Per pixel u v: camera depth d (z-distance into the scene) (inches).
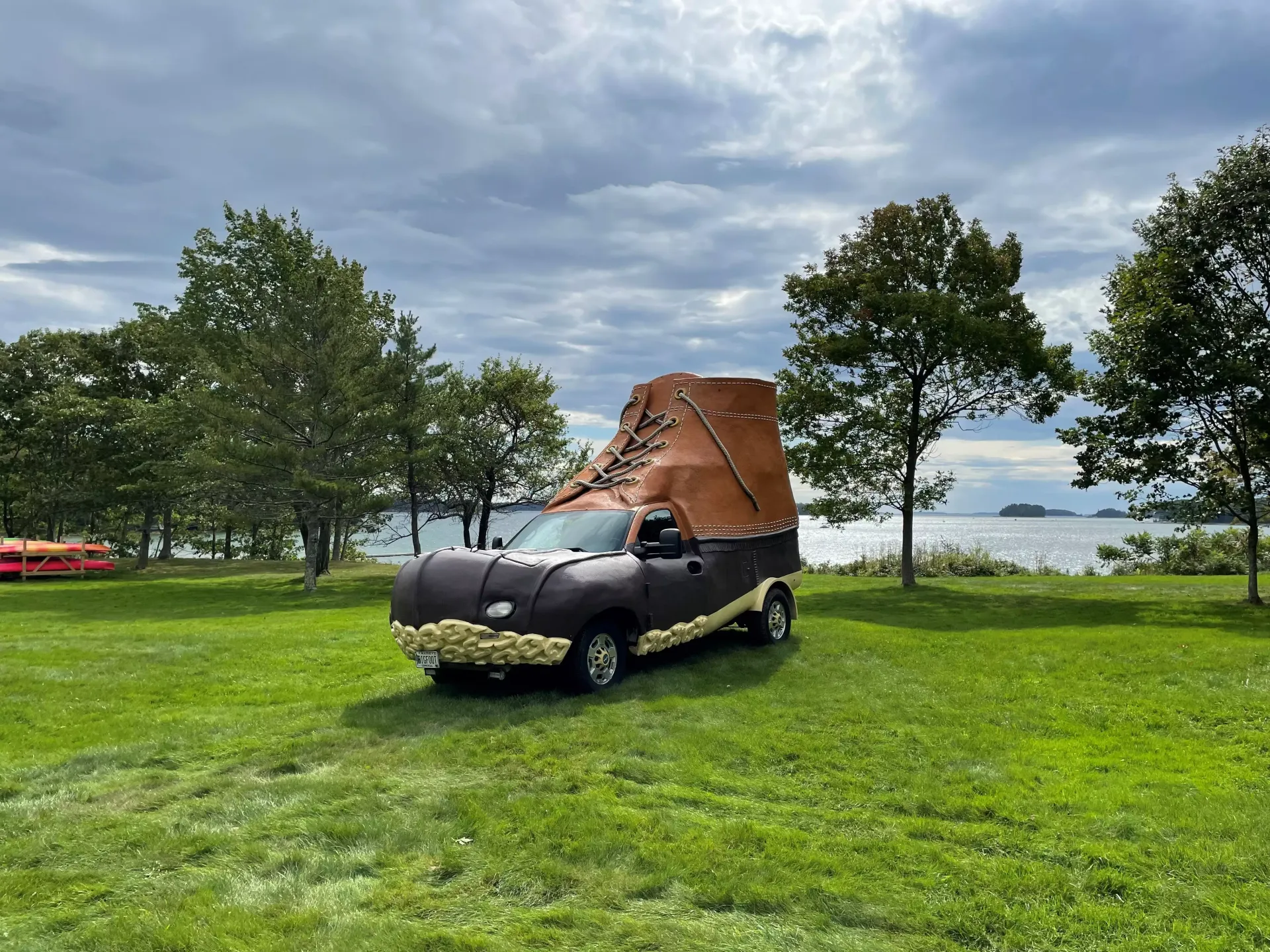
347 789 207.2
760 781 211.9
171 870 163.6
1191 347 572.7
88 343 1492.4
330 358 932.6
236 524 1296.8
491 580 286.4
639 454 404.5
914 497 826.8
